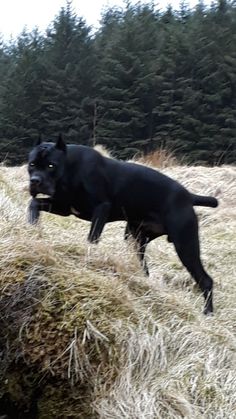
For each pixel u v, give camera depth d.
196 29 29.75
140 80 28.27
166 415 3.30
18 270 3.64
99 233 4.25
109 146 27.97
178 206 4.38
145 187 4.38
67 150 4.26
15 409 3.56
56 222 5.58
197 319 4.07
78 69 30.22
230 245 5.99
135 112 27.94
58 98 29.92
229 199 7.50
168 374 3.56
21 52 36.78
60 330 3.47
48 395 3.47
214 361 3.71
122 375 3.45
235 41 28.89
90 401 3.38
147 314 3.82
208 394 3.47
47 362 3.43
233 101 27.67
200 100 27.28
